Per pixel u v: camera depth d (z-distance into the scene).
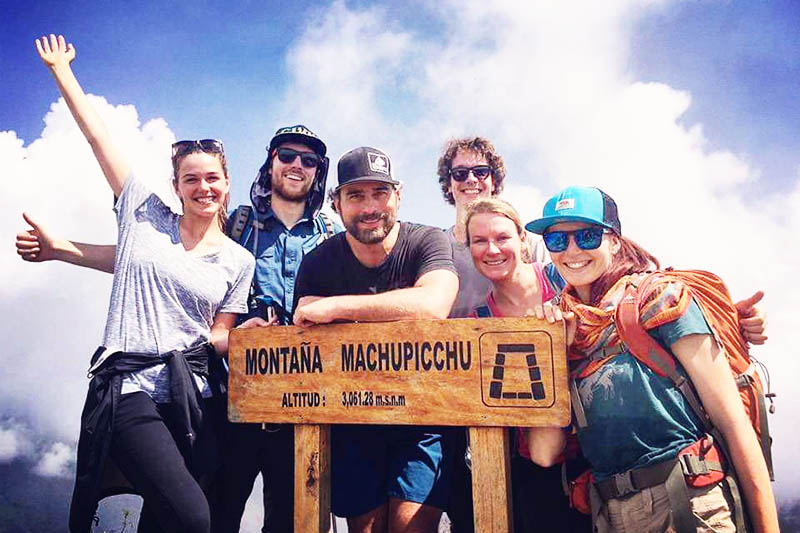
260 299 3.56
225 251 2.96
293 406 2.33
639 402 1.85
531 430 2.21
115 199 2.96
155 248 2.76
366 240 2.55
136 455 2.48
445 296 2.46
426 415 2.13
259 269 3.68
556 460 2.26
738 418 1.76
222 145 2.95
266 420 2.37
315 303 2.36
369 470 2.62
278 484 3.14
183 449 2.59
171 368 2.62
